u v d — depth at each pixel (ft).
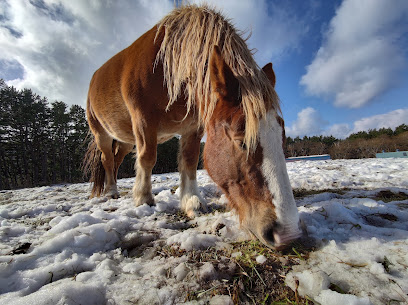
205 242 5.01
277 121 4.95
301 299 3.14
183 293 3.34
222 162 5.26
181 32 7.36
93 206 10.11
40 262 4.49
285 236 4.12
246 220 4.81
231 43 5.99
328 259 3.95
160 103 7.89
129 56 9.00
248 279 3.64
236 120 4.95
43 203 11.51
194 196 8.39
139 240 5.55
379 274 3.44
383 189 9.16
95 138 13.48
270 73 6.28
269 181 4.50
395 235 4.67
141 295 3.30
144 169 8.71
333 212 6.00
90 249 5.12
